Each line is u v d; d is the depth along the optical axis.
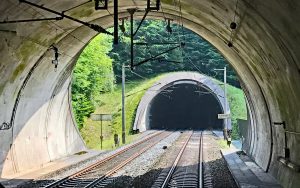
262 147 22.23
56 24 19.31
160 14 24.50
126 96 51.56
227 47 22.75
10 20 15.76
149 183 18.27
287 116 15.14
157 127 74.38
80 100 43.66
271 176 18.84
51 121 25.50
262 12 11.71
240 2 12.65
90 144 41.47
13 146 20.31
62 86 26.38
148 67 76.06
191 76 56.41
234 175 19.62
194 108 78.31
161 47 76.81
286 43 11.59
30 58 19.73
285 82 13.86
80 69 43.16
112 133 47.56
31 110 22.11
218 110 76.12
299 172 13.77
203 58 79.44
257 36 14.36
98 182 18.38
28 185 17.14
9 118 19.72
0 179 18.34
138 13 24.19
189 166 24.39
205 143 40.91
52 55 21.95
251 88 22.91
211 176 20.66
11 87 19.17
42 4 16.06
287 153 15.62
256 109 23.53
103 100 54.31
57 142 26.61
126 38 74.50
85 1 18.05
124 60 74.69
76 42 24.19
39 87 22.36
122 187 17.41
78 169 22.20
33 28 17.92
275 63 14.10
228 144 36.78
